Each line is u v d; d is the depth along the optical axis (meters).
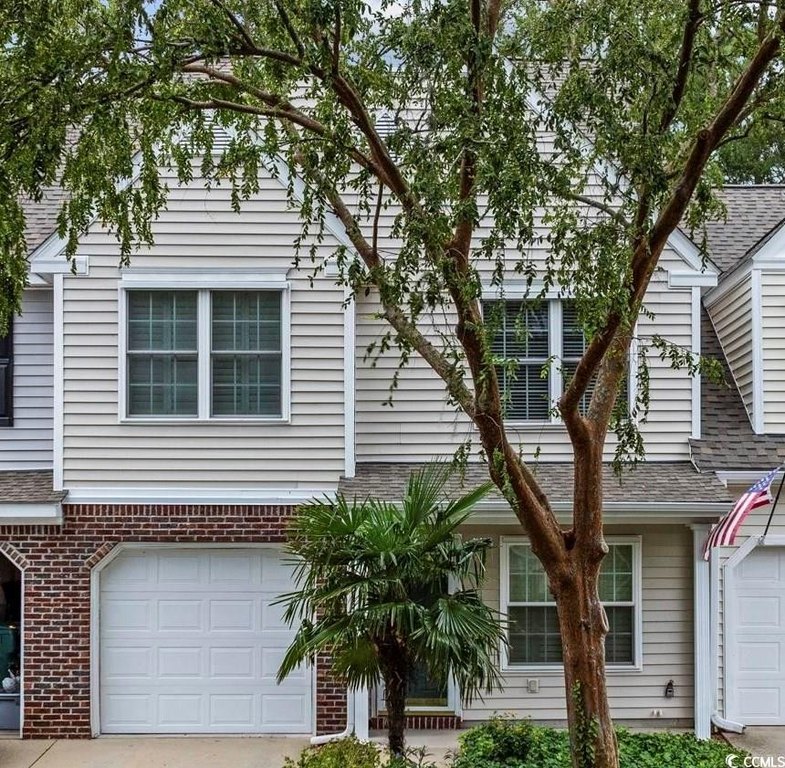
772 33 6.41
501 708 10.84
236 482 10.85
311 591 7.36
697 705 10.66
